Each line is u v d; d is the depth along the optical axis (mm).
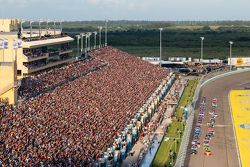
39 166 89562
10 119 102812
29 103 117000
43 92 132500
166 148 131125
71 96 137250
